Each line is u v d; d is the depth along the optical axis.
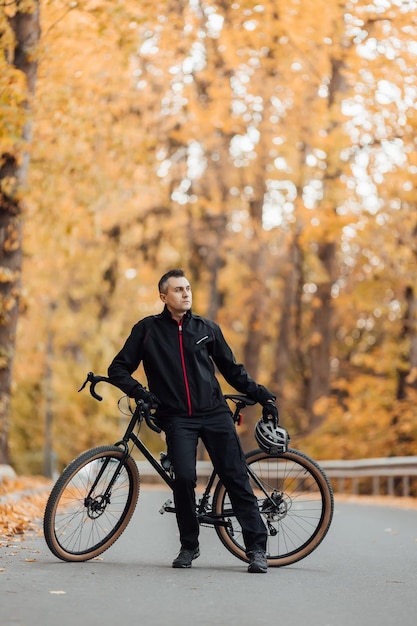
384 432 25.72
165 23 20.53
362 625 5.24
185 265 32.78
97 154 19.72
